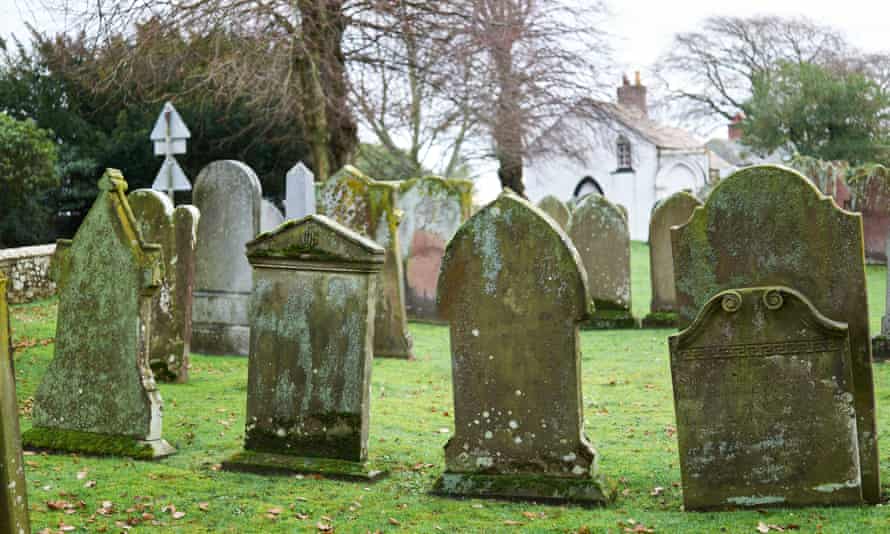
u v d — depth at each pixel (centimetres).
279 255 709
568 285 632
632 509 619
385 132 2920
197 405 938
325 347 704
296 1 2103
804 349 589
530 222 640
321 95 2209
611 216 1529
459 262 658
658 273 1512
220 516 606
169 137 1488
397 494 659
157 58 2152
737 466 601
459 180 1619
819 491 590
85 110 2930
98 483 669
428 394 1034
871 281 1983
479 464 657
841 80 4419
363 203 1282
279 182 2977
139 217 1071
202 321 1248
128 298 748
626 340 1398
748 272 636
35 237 2550
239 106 2780
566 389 638
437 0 2270
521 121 2858
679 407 610
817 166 2659
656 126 5419
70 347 766
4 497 438
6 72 2841
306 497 648
